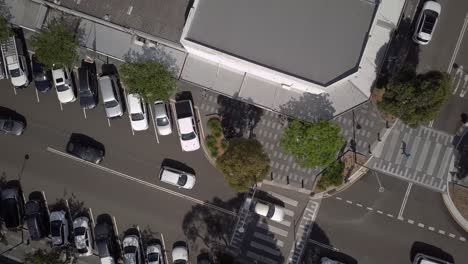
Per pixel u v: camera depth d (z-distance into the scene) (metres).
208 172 74.06
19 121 74.50
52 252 70.81
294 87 69.12
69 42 68.69
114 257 73.75
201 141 74.25
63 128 75.25
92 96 73.38
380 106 66.94
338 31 62.38
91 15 70.62
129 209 74.81
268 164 66.25
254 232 73.69
